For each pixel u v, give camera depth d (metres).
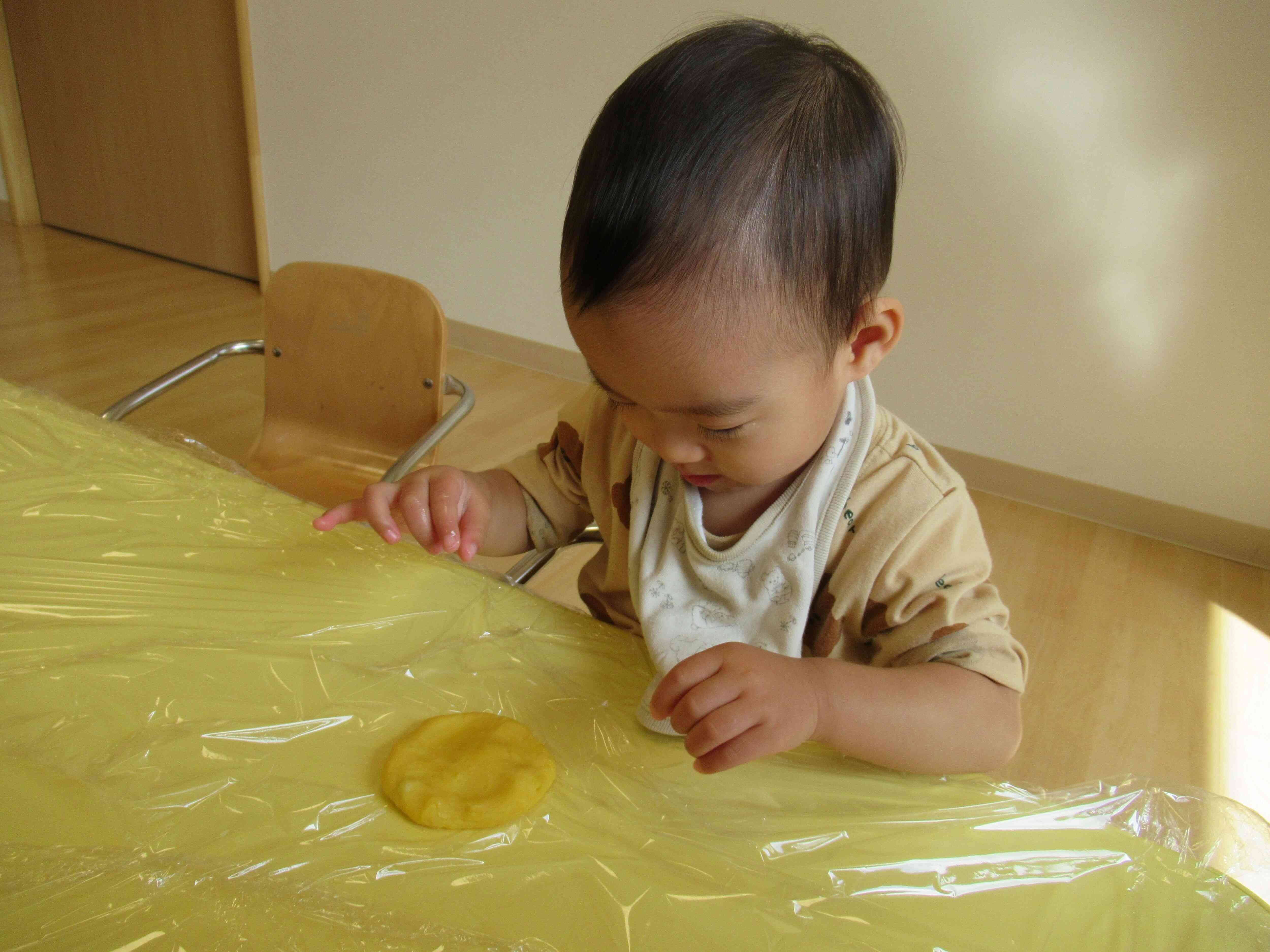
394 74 2.66
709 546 0.62
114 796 0.45
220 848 0.43
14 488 0.69
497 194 2.65
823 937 0.41
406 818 0.45
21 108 3.50
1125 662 1.69
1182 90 1.81
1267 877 0.46
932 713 0.51
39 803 0.44
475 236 2.74
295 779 0.47
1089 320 2.05
